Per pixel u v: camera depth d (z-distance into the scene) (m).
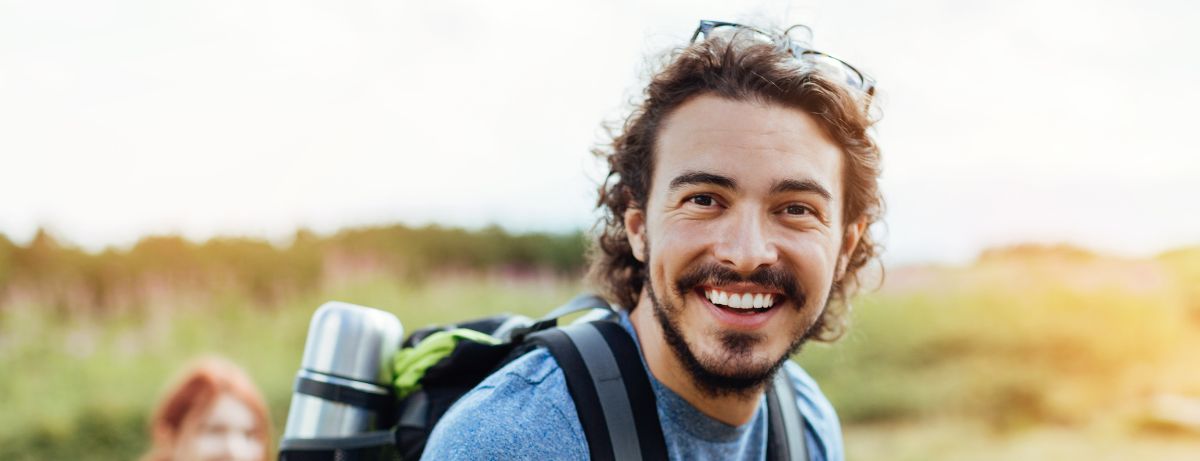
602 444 1.39
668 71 1.52
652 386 1.47
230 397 3.74
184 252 8.46
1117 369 9.80
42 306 7.51
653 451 1.41
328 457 1.63
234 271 8.59
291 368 7.10
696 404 1.47
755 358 1.41
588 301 1.70
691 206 1.42
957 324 9.65
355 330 1.67
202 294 8.26
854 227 1.64
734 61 1.45
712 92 1.45
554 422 1.39
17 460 5.99
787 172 1.41
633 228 1.61
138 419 6.26
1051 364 9.60
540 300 9.74
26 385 6.33
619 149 1.73
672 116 1.48
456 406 1.45
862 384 8.72
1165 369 9.88
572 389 1.42
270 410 6.44
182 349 7.28
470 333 1.69
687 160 1.43
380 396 1.68
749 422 1.55
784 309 1.44
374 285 9.08
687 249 1.41
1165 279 11.26
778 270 1.41
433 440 1.42
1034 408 8.84
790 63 1.47
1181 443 8.14
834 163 1.49
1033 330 9.76
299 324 8.06
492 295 9.52
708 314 1.41
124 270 8.09
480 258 10.49
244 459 3.72
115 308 7.89
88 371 6.56
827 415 1.80
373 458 1.66
